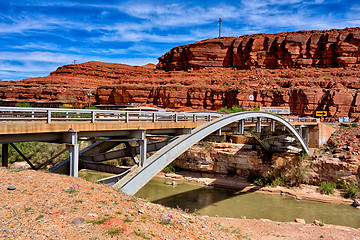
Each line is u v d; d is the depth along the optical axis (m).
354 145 38.81
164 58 98.94
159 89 69.94
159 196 32.19
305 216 26.33
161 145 17.66
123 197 10.44
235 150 41.41
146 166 14.93
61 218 7.36
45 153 35.75
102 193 10.08
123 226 7.55
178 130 19.19
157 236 7.71
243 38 87.38
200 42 92.25
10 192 8.50
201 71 84.19
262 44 82.56
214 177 41.19
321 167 36.34
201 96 67.00
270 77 73.38
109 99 73.25
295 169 36.94
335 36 75.56
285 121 32.25
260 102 61.97
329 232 19.45
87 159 15.65
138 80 80.31
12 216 7.03
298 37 78.81
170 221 9.27
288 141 39.00
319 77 68.44
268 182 37.25
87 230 6.96
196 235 9.16
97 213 8.07
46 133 11.71
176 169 44.56
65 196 8.92
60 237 6.46
